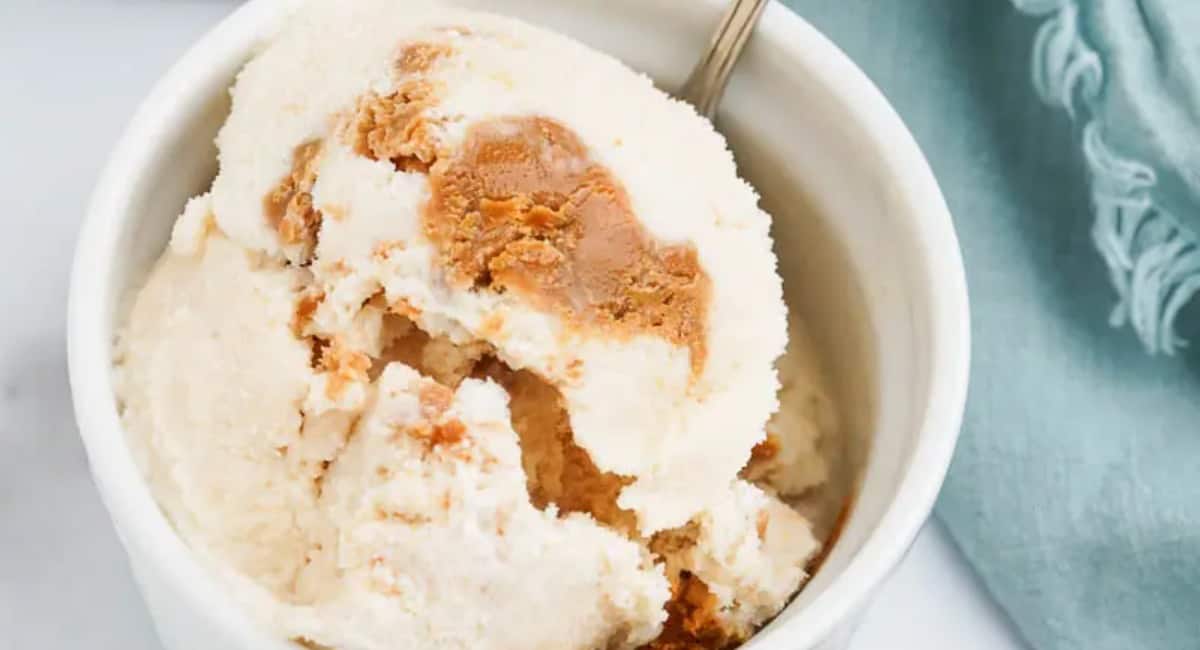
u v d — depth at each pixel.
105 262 0.24
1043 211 0.31
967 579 0.29
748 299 0.25
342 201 0.24
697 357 0.24
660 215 0.24
